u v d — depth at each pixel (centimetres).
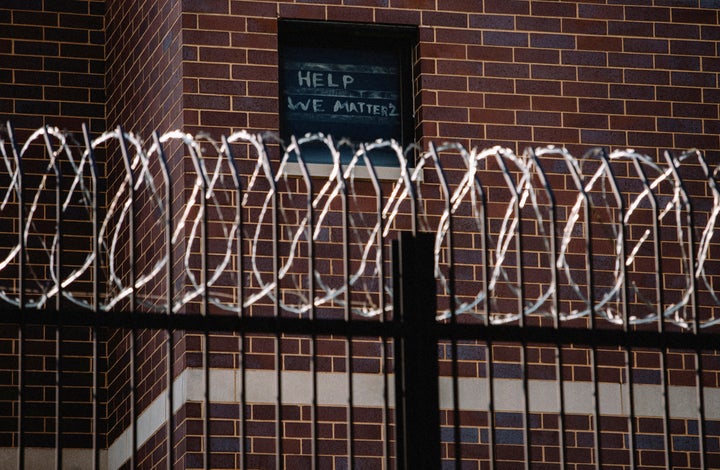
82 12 1473
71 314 678
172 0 1276
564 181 1295
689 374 1281
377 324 714
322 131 1293
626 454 1252
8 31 1445
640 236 1300
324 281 1230
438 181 1266
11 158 1410
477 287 1253
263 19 1266
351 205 1252
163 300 1229
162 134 1281
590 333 729
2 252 1391
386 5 1297
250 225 1222
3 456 1349
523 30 1316
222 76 1245
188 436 1162
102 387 1394
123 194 1377
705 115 1338
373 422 1208
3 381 1364
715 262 1311
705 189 1326
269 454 1180
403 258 729
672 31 1348
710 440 1276
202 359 1180
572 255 1280
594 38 1330
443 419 1222
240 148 1233
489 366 716
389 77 1318
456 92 1291
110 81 1447
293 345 1206
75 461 1370
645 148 1318
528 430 712
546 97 1307
